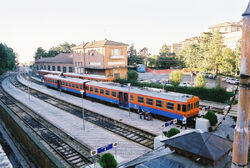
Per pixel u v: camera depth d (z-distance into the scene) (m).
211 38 57.97
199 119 16.75
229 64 48.34
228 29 77.56
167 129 17.67
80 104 28.09
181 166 5.80
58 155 14.27
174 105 18.81
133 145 15.10
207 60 53.31
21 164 15.48
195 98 18.89
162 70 70.00
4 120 25.19
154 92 20.92
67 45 102.50
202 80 28.06
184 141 6.41
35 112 24.92
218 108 23.56
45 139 16.94
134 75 35.84
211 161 5.49
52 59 68.69
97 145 15.07
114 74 43.97
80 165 12.84
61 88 39.25
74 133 17.55
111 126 19.42
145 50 97.38
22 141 17.95
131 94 23.19
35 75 75.69
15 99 33.75
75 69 53.22
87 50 47.16
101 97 28.31
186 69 65.75
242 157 3.43
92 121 21.05
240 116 3.38
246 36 3.16
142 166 6.23
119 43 44.59
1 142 19.81
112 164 10.01
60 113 24.34
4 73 93.12
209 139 6.29
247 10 3.12
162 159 6.32
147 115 20.41
